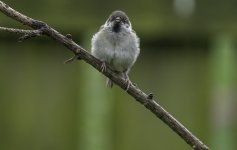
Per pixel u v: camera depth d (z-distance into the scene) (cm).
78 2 911
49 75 920
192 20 912
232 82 951
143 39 922
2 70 912
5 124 920
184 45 917
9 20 905
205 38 916
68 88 924
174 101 920
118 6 916
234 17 915
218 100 921
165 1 914
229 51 943
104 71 714
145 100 692
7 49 910
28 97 920
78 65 924
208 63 916
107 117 934
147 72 924
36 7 909
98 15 913
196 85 918
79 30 914
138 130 928
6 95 916
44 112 923
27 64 915
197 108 920
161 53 921
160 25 915
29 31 657
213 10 914
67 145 926
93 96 1414
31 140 923
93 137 1275
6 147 921
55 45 917
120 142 930
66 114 926
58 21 909
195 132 923
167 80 920
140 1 916
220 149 925
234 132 929
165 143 928
